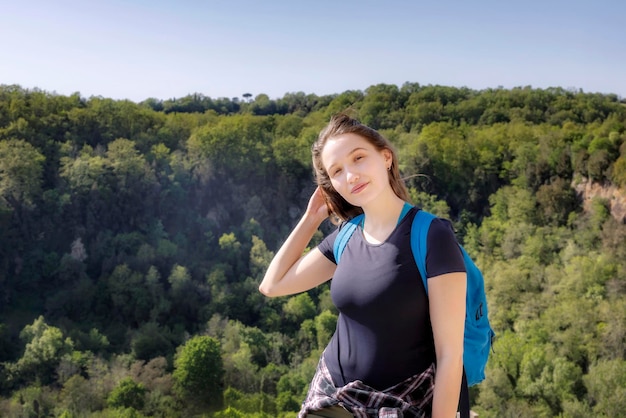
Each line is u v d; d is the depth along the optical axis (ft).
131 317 208.44
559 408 128.36
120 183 245.65
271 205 277.85
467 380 8.30
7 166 226.58
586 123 316.40
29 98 291.58
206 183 270.26
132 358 178.91
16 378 165.48
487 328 8.41
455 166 262.67
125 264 217.36
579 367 133.90
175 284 212.64
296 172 278.87
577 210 230.68
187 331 202.80
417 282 7.66
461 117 341.21
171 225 256.73
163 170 266.77
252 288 218.59
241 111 420.77
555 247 210.59
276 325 201.87
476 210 262.26
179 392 155.43
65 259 220.64
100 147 275.18
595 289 166.61
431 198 252.21
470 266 8.25
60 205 231.09
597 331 145.79
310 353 185.26
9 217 220.02
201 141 276.21
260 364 179.63
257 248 238.68
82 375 168.04
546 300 168.25
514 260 201.57
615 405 121.39
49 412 150.61
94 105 301.02
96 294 212.64
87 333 196.95
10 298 212.23
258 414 144.25
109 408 146.82
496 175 263.70
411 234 7.77
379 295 7.73
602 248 199.82
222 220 269.23
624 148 222.28
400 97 368.07
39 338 178.81
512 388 134.92
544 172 245.24
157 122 311.27
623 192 215.10
